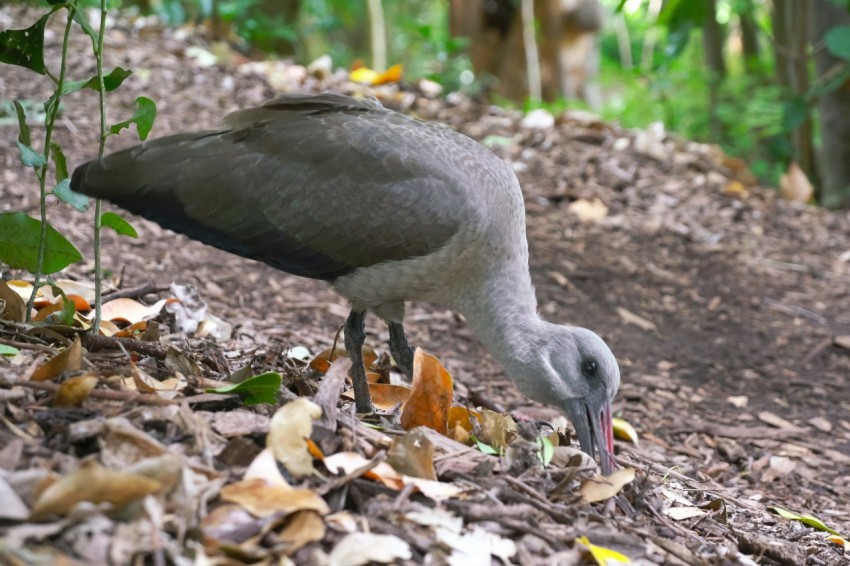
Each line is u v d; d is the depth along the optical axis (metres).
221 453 3.73
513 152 10.74
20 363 4.27
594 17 16.44
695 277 9.11
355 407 5.17
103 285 6.64
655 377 7.51
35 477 3.18
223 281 7.53
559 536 3.79
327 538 3.42
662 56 13.41
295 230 5.00
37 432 3.66
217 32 12.70
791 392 7.58
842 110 11.53
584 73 16.69
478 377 7.04
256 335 6.39
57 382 4.05
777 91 13.34
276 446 3.75
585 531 3.89
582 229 9.62
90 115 9.49
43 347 4.45
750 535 4.69
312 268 5.14
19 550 2.84
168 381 4.29
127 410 3.84
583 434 5.09
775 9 13.56
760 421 7.14
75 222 7.76
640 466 5.71
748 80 14.38
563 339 5.19
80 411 3.77
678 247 9.60
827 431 7.10
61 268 4.91
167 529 3.18
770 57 16.05
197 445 3.71
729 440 6.82
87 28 4.77
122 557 2.98
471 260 5.15
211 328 6.03
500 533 3.71
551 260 8.94
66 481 3.05
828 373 7.89
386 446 4.10
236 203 4.97
